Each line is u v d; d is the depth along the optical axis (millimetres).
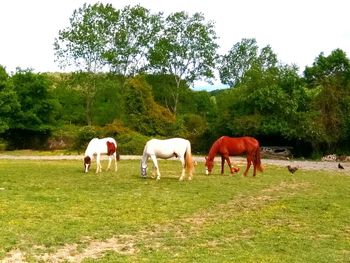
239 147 24344
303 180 23219
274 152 44906
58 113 63656
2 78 56062
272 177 24203
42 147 60062
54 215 13523
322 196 18266
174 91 71188
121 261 9469
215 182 21406
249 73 50219
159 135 49000
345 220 14039
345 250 10961
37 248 10266
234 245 11102
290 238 11883
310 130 43594
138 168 28031
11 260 9398
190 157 21969
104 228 12281
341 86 47281
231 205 16188
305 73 55219
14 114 57250
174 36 68875
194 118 55281
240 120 45938
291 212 15102
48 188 18797
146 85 50250
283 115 45094
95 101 69500
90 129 47469
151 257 9836
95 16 67625
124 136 45688
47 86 59906
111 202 15844
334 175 26328
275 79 48406
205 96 74250
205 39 67938
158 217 13781
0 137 59500
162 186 19844
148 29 71250
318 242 11578
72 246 10617
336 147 45375
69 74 70750
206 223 13352
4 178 21906
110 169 27203
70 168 27594
